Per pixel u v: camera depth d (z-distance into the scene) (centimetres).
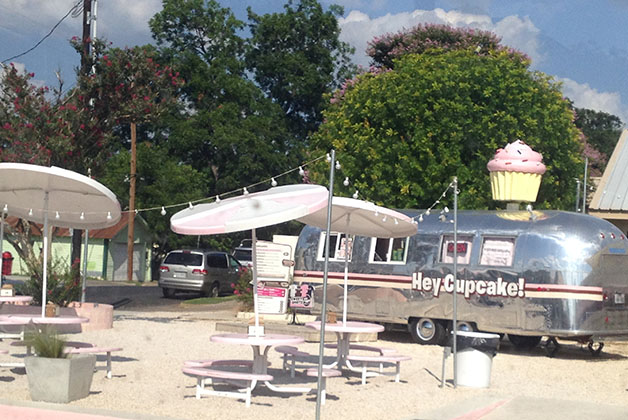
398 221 1237
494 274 1703
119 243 4722
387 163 2630
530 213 1719
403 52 4297
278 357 1484
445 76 2578
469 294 1727
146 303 2889
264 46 5022
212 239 4738
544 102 2688
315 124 5162
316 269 1953
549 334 1636
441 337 1788
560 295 1628
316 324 1255
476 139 2567
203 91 4638
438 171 2544
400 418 964
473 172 2552
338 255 1928
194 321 2117
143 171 4566
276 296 2223
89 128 2023
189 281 3119
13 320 1207
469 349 1210
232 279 3278
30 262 1917
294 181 4659
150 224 4603
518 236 1694
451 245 1773
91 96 2048
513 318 1673
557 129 2698
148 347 1547
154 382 1155
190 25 4894
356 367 1325
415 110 2578
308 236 1984
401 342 1845
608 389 1274
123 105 2050
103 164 2062
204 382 1080
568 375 1418
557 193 2814
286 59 4881
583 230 1655
